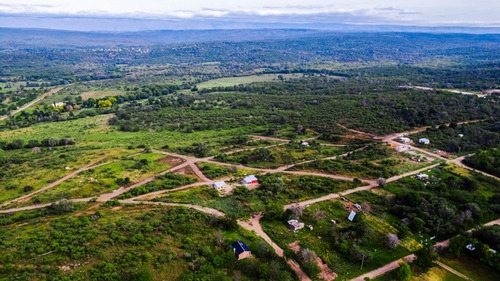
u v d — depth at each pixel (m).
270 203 89.75
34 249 63.59
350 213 86.69
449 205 90.38
